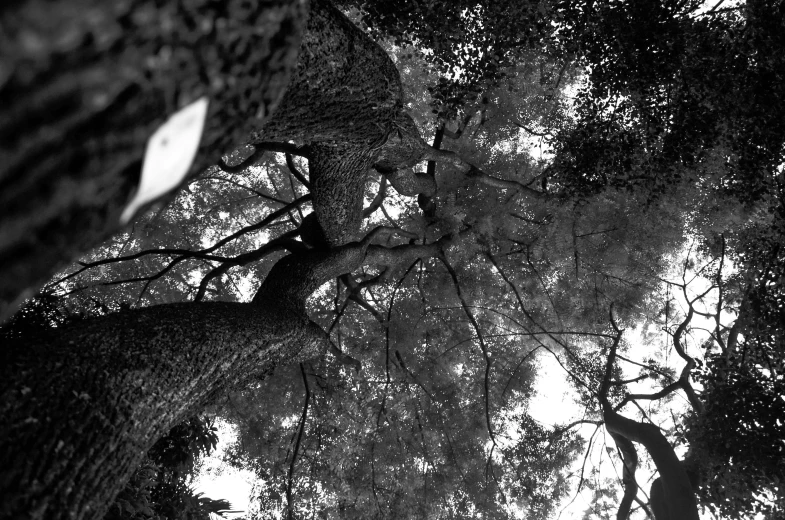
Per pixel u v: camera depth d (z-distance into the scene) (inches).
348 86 204.1
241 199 501.0
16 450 107.7
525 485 471.8
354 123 222.8
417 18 276.8
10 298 47.9
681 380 446.9
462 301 408.5
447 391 491.2
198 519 309.0
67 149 44.3
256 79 64.8
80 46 41.9
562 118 453.1
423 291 478.6
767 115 290.0
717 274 478.3
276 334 212.1
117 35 44.3
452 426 485.7
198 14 51.3
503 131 465.7
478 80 294.2
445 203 388.2
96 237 54.3
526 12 281.4
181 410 157.1
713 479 339.0
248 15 57.4
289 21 66.7
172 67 50.7
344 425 447.5
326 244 305.3
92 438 120.9
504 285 496.1
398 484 458.3
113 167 48.8
